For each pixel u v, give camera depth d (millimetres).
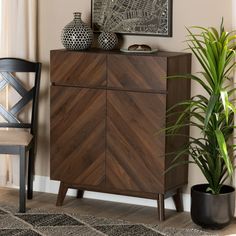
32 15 5094
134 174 4621
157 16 4762
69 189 5148
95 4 4934
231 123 4512
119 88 4586
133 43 4879
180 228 4465
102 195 5062
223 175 4465
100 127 4680
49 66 5156
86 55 4652
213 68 4238
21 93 5027
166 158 4531
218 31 4617
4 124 5035
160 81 4449
